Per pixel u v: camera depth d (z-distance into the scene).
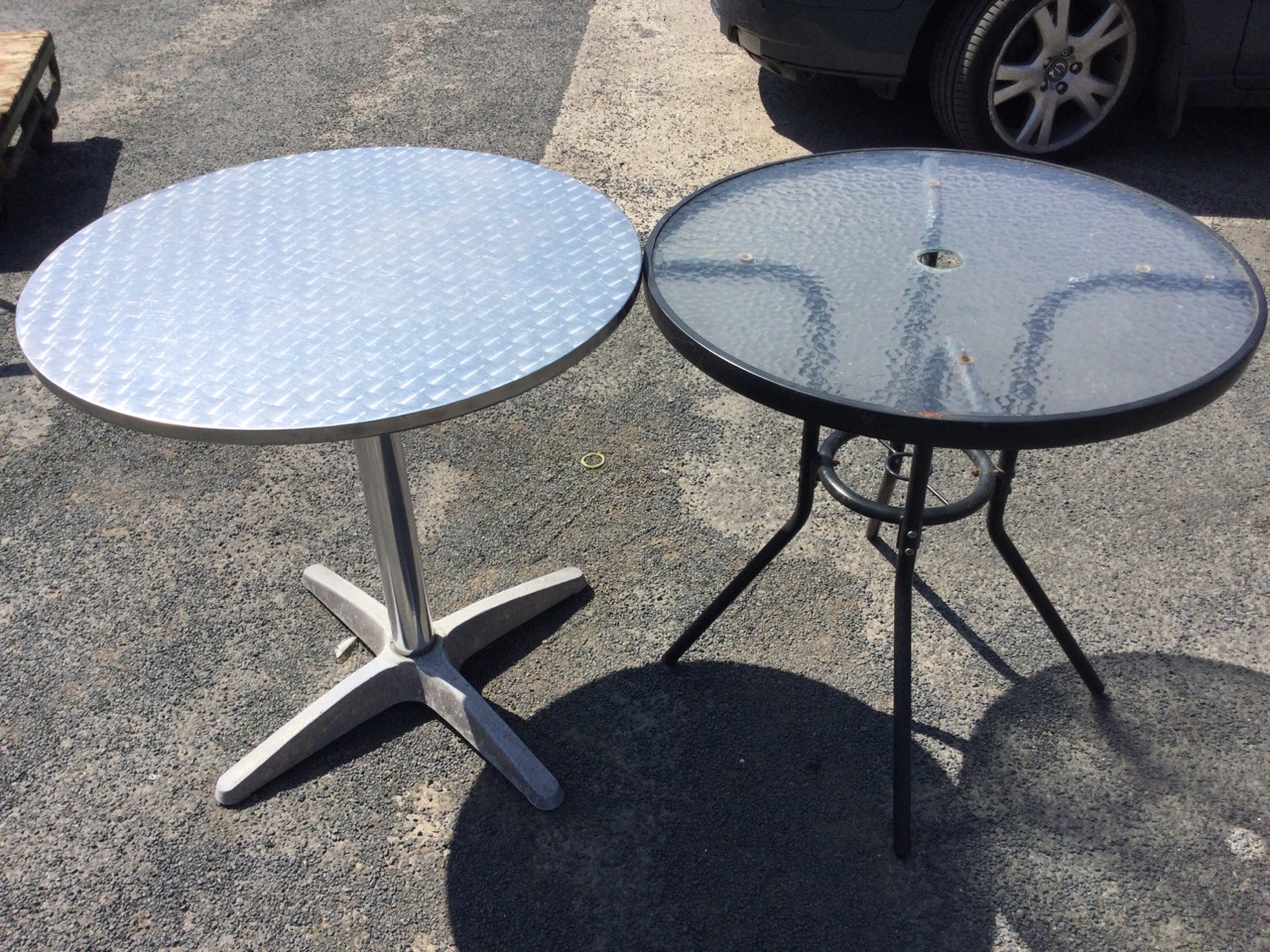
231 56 5.52
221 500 2.85
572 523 2.73
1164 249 1.84
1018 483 2.80
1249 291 1.70
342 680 2.23
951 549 2.60
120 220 2.00
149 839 2.01
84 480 2.92
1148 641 2.33
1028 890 1.86
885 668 2.30
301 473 2.94
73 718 2.25
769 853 1.94
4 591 2.57
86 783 2.11
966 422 1.40
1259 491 2.74
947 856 1.92
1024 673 2.27
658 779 2.08
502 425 3.08
